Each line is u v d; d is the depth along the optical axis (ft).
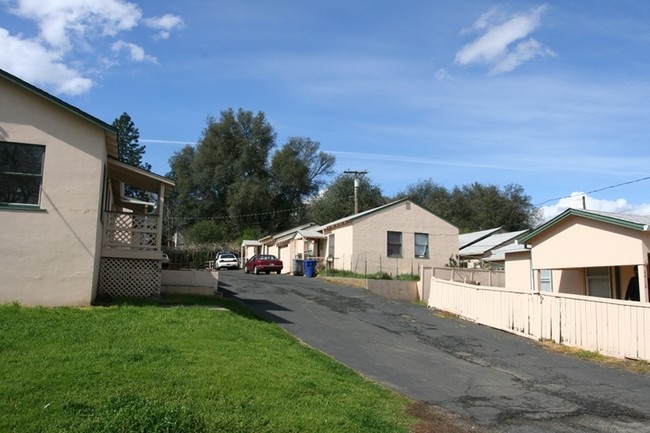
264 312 60.75
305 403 25.81
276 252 180.65
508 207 230.68
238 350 34.40
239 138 224.74
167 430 20.12
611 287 63.21
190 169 230.89
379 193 234.17
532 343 50.62
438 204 244.01
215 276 67.00
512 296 56.08
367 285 96.37
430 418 27.12
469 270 100.73
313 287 94.58
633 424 27.45
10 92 49.06
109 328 37.60
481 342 50.75
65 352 30.27
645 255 51.60
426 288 96.78
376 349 45.09
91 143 50.49
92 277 48.96
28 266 47.52
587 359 43.75
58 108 49.85
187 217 228.84
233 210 217.56
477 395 32.37
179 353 31.76
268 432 21.79
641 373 39.04
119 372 26.96
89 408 21.99
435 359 42.45
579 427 26.84
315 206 231.71
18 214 47.83
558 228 62.59
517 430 26.14
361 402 27.66
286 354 35.78
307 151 238.48
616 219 53.62
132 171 57.77
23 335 33.81
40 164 49.32
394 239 121.49
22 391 23.43
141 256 57.06
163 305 52.70
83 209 49.49
